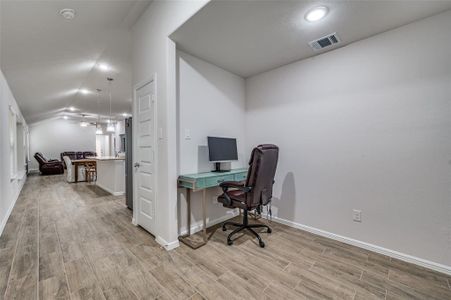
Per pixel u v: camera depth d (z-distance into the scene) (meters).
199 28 2.01
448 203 1.76
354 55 2.25
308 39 2.21
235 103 3.23
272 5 1.69
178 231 2.46
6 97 3.36
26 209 3.61
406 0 1.63
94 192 5.00
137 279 1.67
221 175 2.54
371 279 1.67
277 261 1.93
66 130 10.75
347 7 1.72
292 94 2.80
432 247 1.82
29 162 9.51
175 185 2.23
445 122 1.77
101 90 5.34
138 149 2.77
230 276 1.71
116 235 2.51
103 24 2.54
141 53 2.62
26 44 2.50
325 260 1.96
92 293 1.50
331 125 2.43
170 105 2.18
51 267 1.83
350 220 2.29
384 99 2.07
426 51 1.85
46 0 1.87
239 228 2.48
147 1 2.34
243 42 2.29
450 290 1.55
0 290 1.53
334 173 2.41
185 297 1.47
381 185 2.09
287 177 2.85
